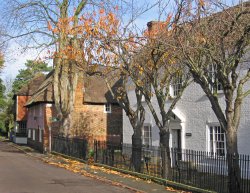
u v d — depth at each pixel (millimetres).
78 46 20844
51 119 34344
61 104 32656
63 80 32594
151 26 19859
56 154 31094
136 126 19484
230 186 12719
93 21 21062
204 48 12234
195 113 22219
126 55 17406
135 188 15023
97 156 23078
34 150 39844
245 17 12359
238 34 12594
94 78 40469
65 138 29484
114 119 39875
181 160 15414
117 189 14969
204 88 13305
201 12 12938
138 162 18531
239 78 18641
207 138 21297
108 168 21047
